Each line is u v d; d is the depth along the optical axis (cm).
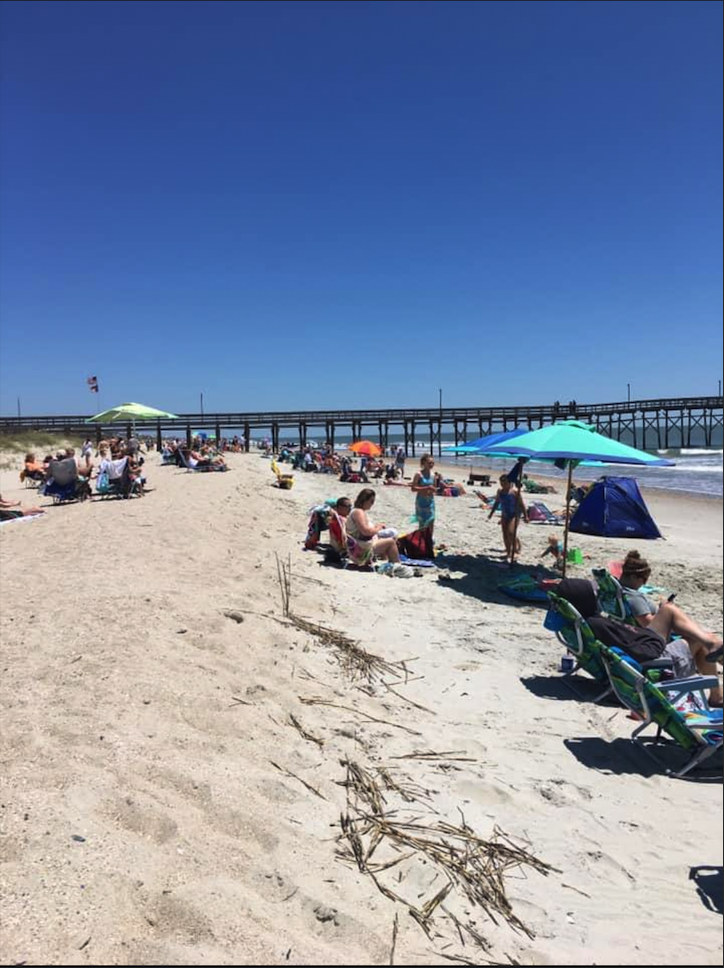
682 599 870
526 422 6512
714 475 3550
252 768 323
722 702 474
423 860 281
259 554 854
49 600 546
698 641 487
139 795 277
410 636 602
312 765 341
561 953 245
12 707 343
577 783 377
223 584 652
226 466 2430
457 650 577
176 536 903
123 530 954
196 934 207
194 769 308
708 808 366
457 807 332
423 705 456
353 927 229
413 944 230
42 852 230
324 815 298
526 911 266
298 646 514
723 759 418
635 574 536
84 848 236
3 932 190
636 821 347
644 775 396
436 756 382
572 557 1031
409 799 330
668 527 1641
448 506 1755
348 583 764
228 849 256
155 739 329
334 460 2819
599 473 3759
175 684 394
